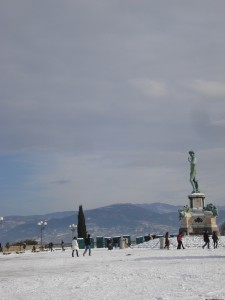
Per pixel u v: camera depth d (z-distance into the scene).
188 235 79.56
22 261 45.44
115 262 36.41
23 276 27.23
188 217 80.94
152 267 28.88
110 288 19.17
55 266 35.56
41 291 19.31
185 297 15.28
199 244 66.31
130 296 16.47
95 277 24.14
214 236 57.69
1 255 69.44
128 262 35.50
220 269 25.23
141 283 20.41
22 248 91.88
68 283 21.97
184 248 58.75
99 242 93.31
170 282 20.19
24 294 18.53
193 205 82.69
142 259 38.59
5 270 33.38
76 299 16.41
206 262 31.61
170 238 72.12
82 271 28.86
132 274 24.73
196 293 16.19
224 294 15.62
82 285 20.81
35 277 25.92
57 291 19.08
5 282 23.83
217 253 43.66
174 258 37.75
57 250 86.50
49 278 24.83
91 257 47.50
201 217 80.94
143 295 16.52
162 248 63.50
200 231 80.38
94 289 19.14
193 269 25.89
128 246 83.00
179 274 23.45
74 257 49.41
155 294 16.55
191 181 83.75
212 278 20.81
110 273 26.06
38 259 48.69
